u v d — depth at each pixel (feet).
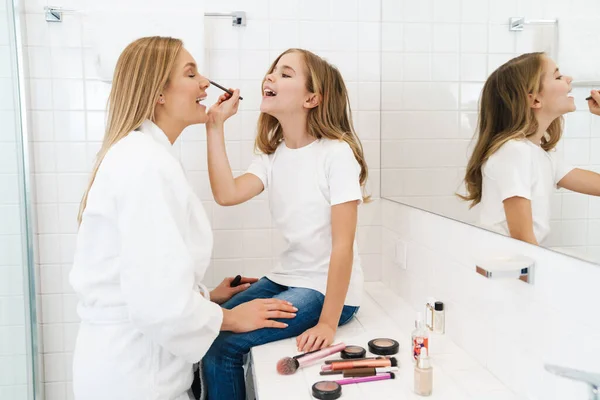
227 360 4.51
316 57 5.16
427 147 5.06
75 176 6.19
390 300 5.84
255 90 6.29
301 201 5.05
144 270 3.74
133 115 4.25
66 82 6.08
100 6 6.06
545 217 3.28
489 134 3.92
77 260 4.13
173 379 4.12
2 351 5.64
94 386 3.96
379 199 6.63
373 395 3.61
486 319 4.04
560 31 3.08
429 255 5.07
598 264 2.84
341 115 5.29
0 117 5.59
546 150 3.24
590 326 2.94
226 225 6.44
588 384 2.76
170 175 3.97
